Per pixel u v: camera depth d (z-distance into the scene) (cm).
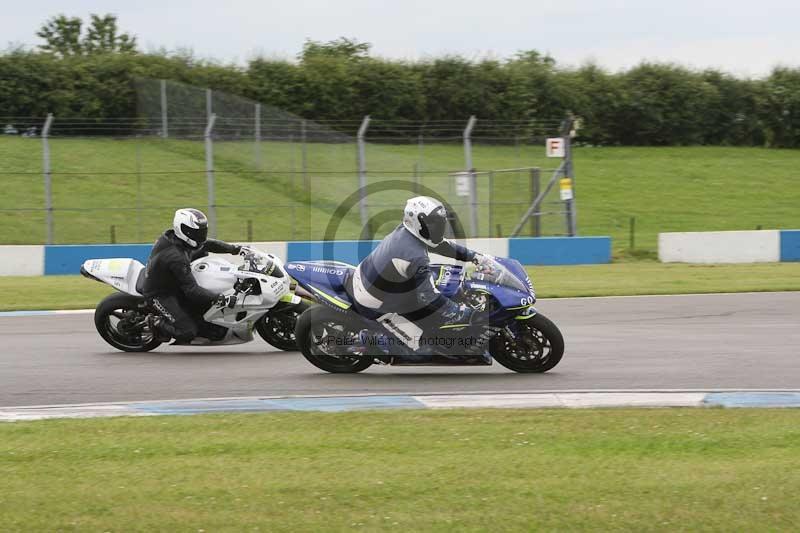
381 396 2881
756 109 14838
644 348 3675
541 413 2600
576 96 14175
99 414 2675
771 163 13538
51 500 1886
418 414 2597
